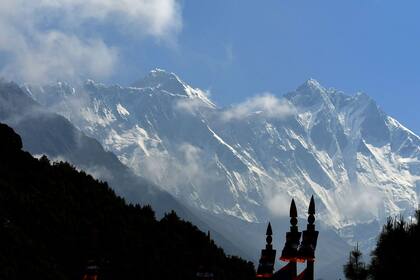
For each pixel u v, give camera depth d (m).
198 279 103.50
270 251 61.75
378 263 74.38
